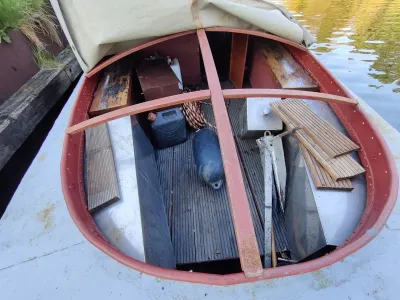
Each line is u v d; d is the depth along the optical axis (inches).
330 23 244.7
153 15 81.3
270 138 82.4
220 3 85.1
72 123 74.0
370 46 203.5
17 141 110.2
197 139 102.6
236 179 46.2
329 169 64.6
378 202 56.8
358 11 265.7
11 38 124.6
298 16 262.1
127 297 54.7
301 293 52.7
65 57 158.9
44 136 128.8
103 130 80.6
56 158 87.5
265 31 98.1
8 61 120.5
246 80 141.4
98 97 90.7
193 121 113.0
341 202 62.1
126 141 78.4
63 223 68.9
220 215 86.7
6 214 71.9
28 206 73.5
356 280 54.1
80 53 85.4
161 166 103.9
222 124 55.7
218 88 66.1
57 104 141.9
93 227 58.0
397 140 83.4
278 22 92.3
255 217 84.0
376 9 268.1
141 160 82.0
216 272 77.0
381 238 60.5
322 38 219.1
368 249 58.6
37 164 85.7
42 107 126.8
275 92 66.1
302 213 67.6
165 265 65.6
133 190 66.5
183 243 80.4
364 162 67.6
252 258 39.6
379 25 235.3
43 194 76.2
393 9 264.8
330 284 53.6
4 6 123.5
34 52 140.3
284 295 52.6
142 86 98.8
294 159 76.8
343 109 78.7
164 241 72.2
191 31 92.4
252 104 95.6
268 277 39.5
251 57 128.3
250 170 97.4
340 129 78.2
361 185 64.6
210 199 91.3
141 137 92.3
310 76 93.9
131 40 92.0
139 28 82.4
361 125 70.9
